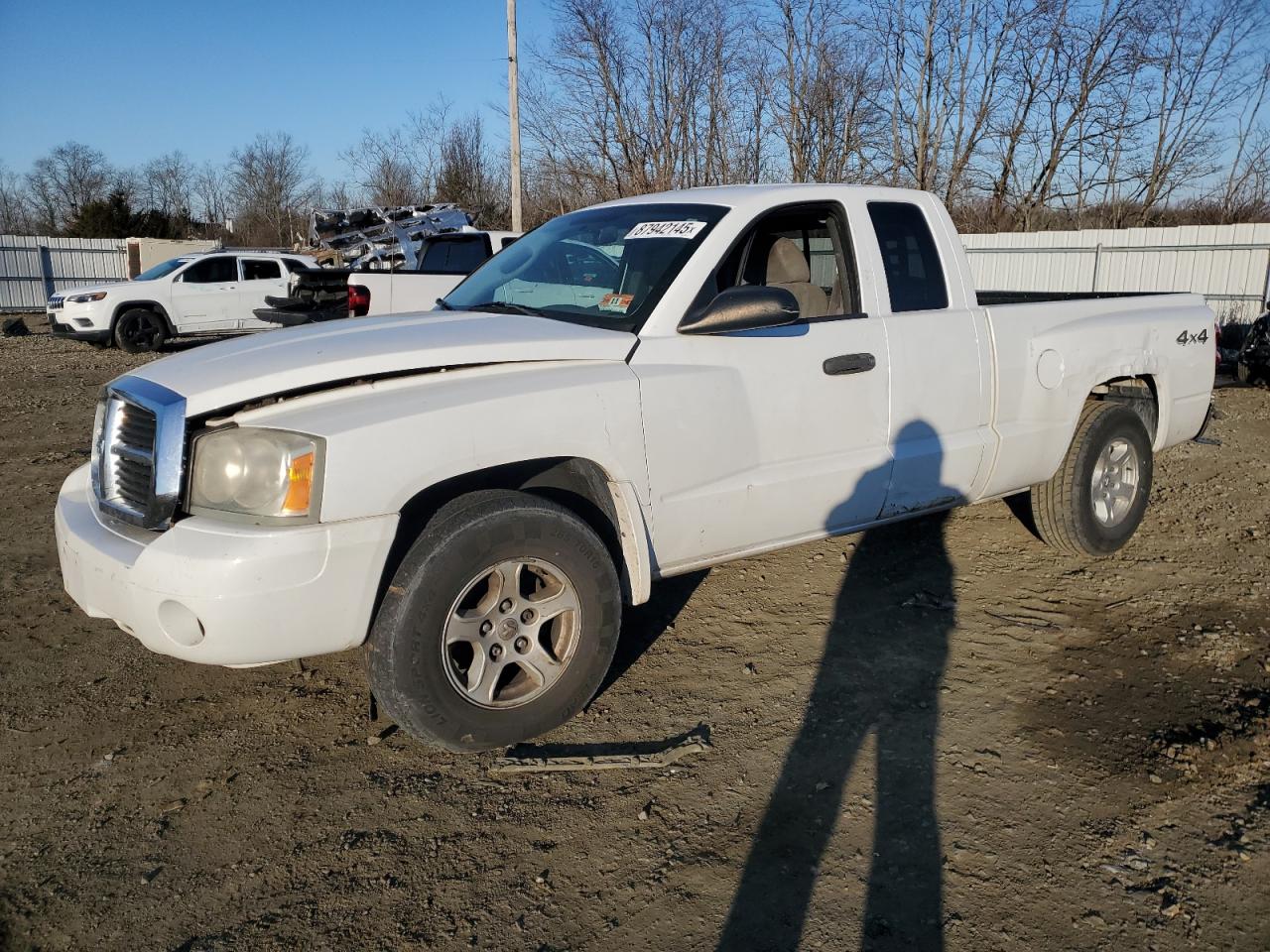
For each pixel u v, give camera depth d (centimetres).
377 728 351
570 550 325
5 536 568
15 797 310
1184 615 440
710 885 267
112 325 1698
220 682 387
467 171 3591
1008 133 2700
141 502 305
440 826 294
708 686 378
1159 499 640
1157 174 2672
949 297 439
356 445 288
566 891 266
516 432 313
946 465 432
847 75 2562
